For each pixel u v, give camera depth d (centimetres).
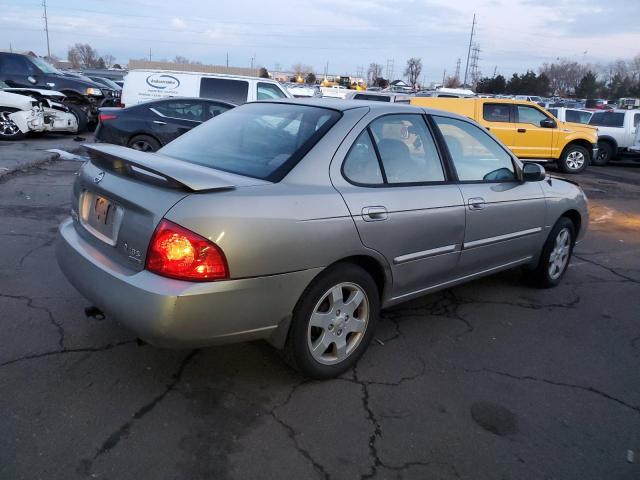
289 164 290
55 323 352
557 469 251
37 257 474
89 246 292
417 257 339
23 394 274
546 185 466
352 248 293
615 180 1399
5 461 228
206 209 243
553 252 486
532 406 303
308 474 236
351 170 308
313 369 298
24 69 1568
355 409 285
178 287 239
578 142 1458
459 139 391
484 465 250
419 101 1409
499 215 402
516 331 403
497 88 8138
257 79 1270
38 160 970
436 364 342
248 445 251
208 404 279
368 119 326
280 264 262
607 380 338
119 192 270
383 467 244
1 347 318
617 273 573
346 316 307
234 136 337
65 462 230
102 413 265
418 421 279
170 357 321
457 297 466
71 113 1378
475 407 297
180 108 1024
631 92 9050
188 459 238
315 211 275
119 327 351
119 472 227
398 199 321
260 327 267
